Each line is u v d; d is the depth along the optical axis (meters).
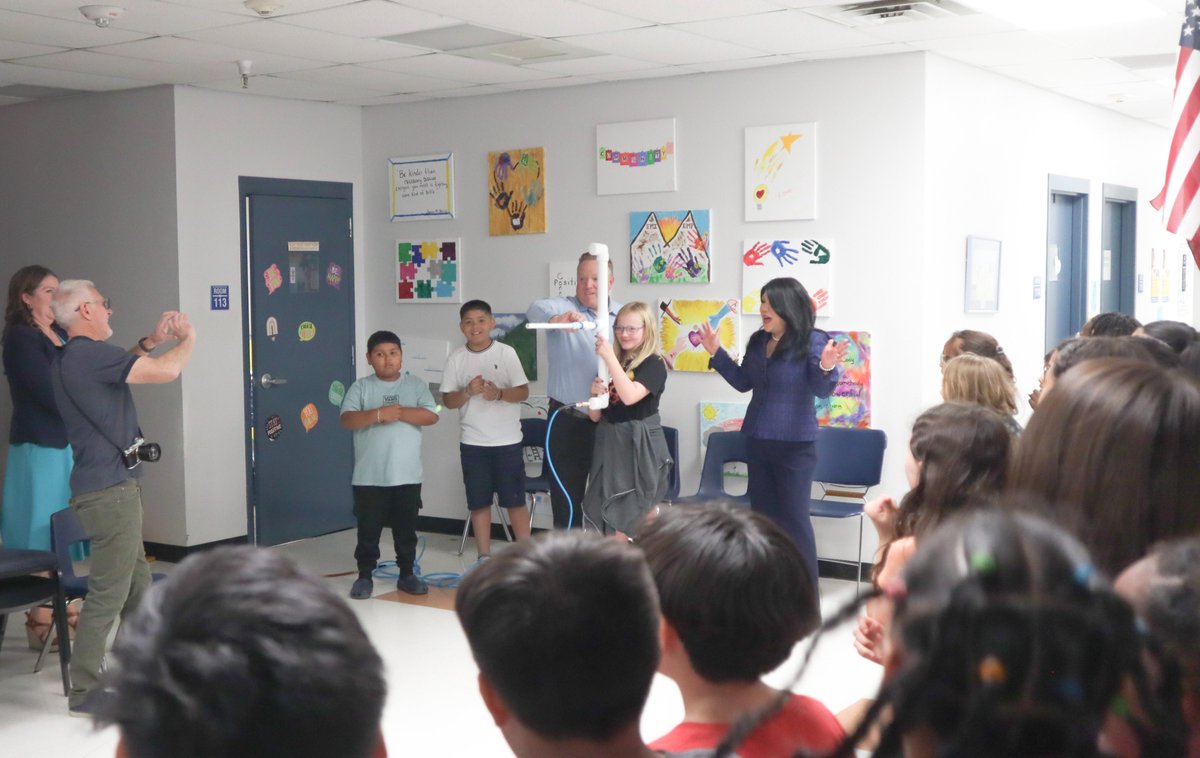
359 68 6.02
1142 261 9.15
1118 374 1.46
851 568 6.00
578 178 6.65
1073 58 5.97
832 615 0.94
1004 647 0.68
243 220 6.78
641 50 5.61
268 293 6.92
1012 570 0.71
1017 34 5.33
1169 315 9.99
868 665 4.59
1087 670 0.68
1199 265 4.11
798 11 4.81
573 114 6.63
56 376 4.16
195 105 6.51
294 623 0.83
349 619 0.88
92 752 3.87
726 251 6.21
